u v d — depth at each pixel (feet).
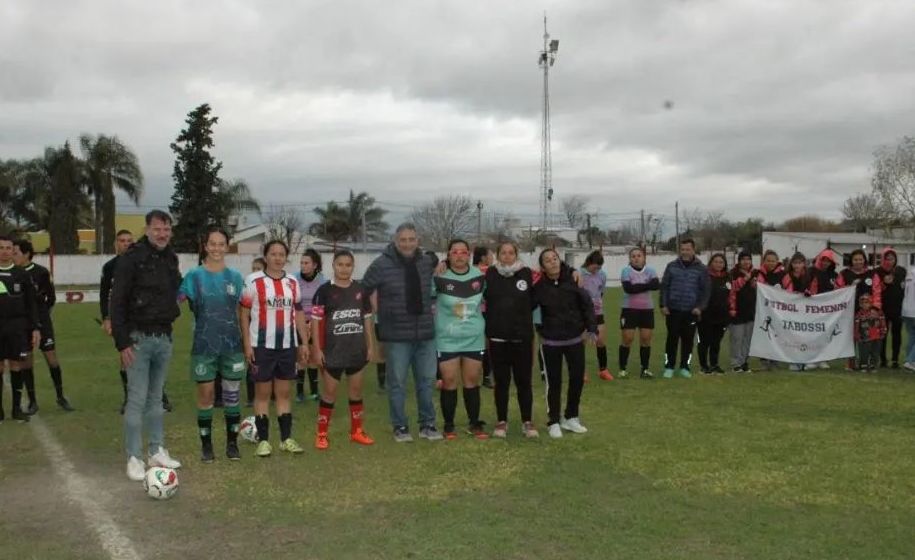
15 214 197.67
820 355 41.42
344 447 25.07
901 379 38.14
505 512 18.45
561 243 212.02
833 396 33.35
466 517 18.11
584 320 26.58
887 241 183.32
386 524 17.70
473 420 26.68
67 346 56.95
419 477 21.47
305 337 24.91
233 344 23.18
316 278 33.40
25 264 30.48
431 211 205.36
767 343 41.57
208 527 17.62
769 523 17.63
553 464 22.71
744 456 23.32
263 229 227.81
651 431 26.81
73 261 162.09
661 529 17.24
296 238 220.43
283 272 24.18
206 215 170.60
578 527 17.39
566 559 15.57
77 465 23.09
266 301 23.49
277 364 23.90
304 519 18.11
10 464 23.20
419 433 26.71
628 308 38.83
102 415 30.78
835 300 41.19
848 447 24.43
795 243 203.21
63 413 31.19
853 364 41.75
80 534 17.22
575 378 26.55
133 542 16.72
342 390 36.60
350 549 16.19
